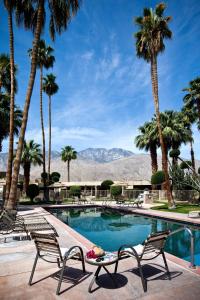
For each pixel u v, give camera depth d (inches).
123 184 1567.4
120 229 509.7
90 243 303.1
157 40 812.6
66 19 613.3
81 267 209.5
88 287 171.5
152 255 237.0
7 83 1103.0
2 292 165.0
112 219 647.1
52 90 1429.6
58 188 1627.7
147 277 187.3
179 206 800.3
